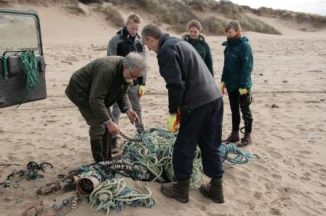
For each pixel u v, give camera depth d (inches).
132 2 1486.2
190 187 178.9
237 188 188.5
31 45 195.2
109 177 171.9
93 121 184.7
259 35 1403.8
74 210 156.6
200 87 157.2
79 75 179.9
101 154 190.4
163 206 162.1
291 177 203.5
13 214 162.2
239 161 213.9
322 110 337.1
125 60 167.0
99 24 1278.3
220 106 164.9
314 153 237.6
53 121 300.8
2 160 219.9
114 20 1312.7
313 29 1978.3
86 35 1155.9
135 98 229.1
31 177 192.7
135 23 218.7
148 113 324.8
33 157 224.8
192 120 158.7
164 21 1475.1
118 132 173.2
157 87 428.1
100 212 154.6
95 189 158.7
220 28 1497.3
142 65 166.6
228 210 167.5
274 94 398.3
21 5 1243.2
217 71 547.8
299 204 177.5
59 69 539.2
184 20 1501.0
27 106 344.8
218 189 170.7
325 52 826.2
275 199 180.9
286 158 228.7
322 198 183.8
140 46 224.8
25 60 184.1
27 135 267.0
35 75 190.1
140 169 180.9
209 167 168.7
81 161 218.2
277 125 292.4
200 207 167.0
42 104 352.2
